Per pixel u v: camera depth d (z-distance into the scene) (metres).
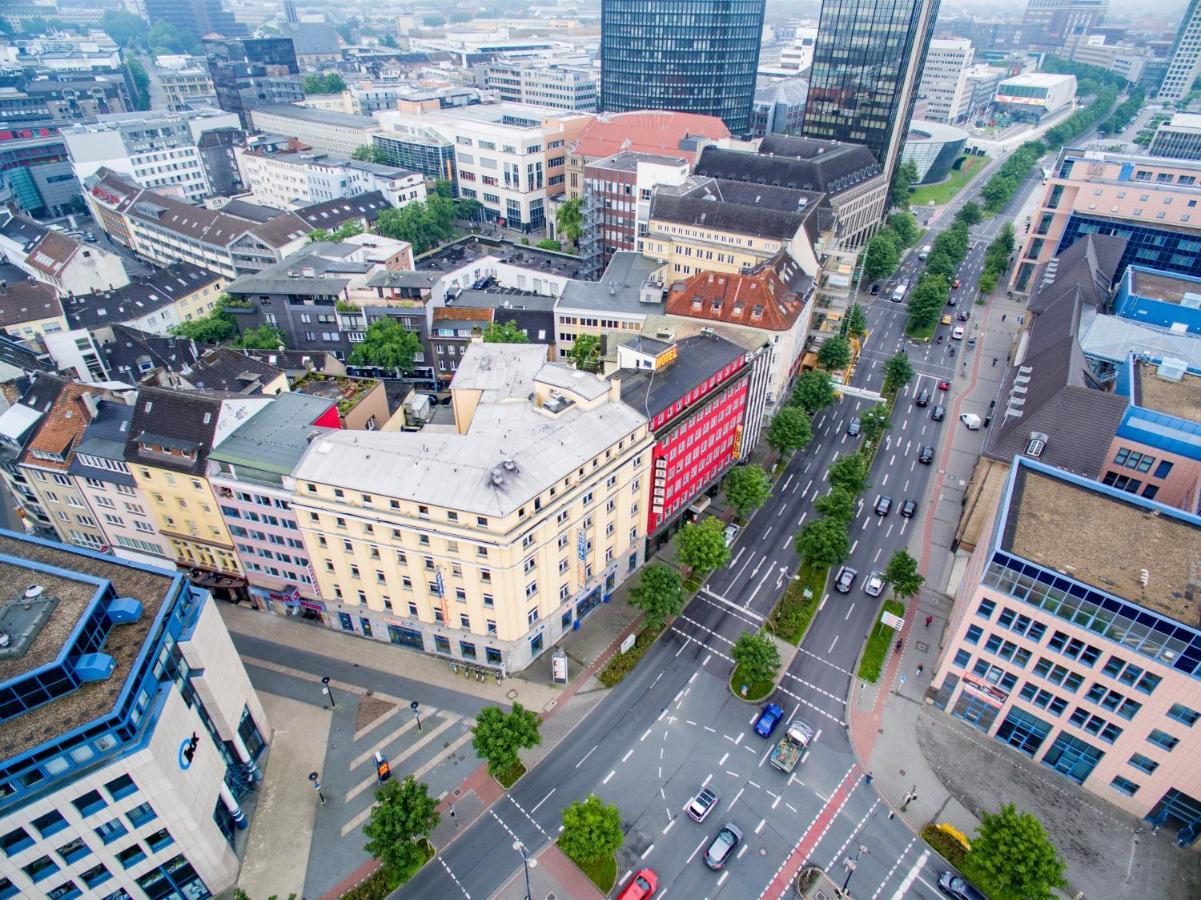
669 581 89.75
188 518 91.06
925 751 79.81
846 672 88.94
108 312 153.75
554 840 70.75
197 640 65.50
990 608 74.25
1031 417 95.44
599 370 129.00
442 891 66.56
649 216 171.75
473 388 94.81
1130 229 170.50
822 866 68.94
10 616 58.47
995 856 63.06
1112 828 72.50
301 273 147.38
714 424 108.44
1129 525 76.38
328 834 70.81
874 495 120.62
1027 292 196.38
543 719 82.25
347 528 81.31
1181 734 66.62
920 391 151.12
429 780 75.88
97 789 55.38
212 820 65.31
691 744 80.06
